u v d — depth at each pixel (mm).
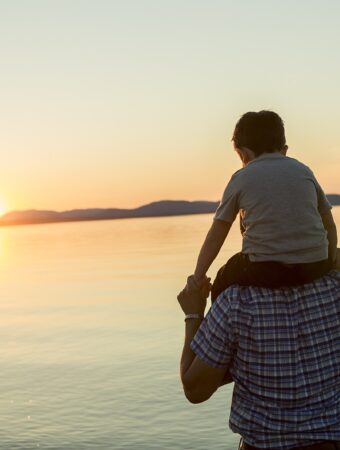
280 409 2572
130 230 140875
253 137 2729
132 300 25734
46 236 141500
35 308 25188
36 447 8594
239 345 2605
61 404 10570
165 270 38906
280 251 2578
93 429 9211
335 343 2615
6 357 15117
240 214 2717
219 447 8328
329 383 2590
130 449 8391
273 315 2582
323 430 2557
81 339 17141
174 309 22281
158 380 11758
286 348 2570
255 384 2600
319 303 2615
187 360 2725
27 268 49219
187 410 9812
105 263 48438
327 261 2656
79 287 32531
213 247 2740
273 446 2570
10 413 10188
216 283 2719
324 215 2744
